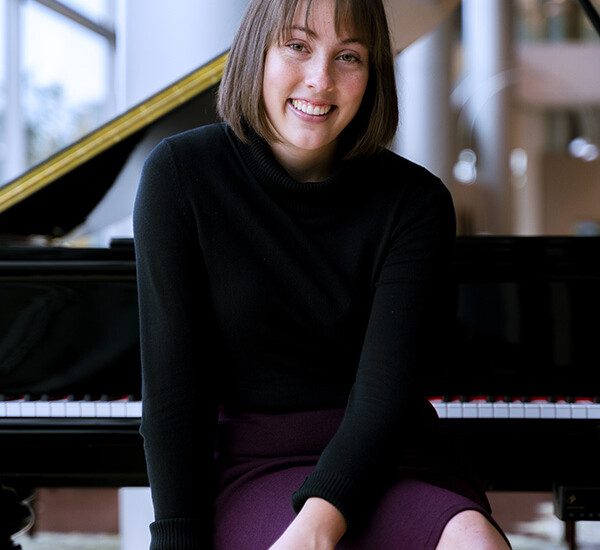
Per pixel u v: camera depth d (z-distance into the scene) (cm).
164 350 145
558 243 201
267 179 147
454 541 121
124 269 198
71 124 596
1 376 200
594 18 258
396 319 145
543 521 378
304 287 147
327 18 142
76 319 200
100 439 190
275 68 145
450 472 146
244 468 145
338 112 147
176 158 150
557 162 1355
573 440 191
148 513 288
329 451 135
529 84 1416
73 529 367
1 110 525
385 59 149
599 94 1415
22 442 192
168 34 316
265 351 149
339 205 149
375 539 128
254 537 134
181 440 143
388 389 139
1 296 201
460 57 1220
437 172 855
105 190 261
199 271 149
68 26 589
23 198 235
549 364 203
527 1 1394
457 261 201
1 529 188
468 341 203
